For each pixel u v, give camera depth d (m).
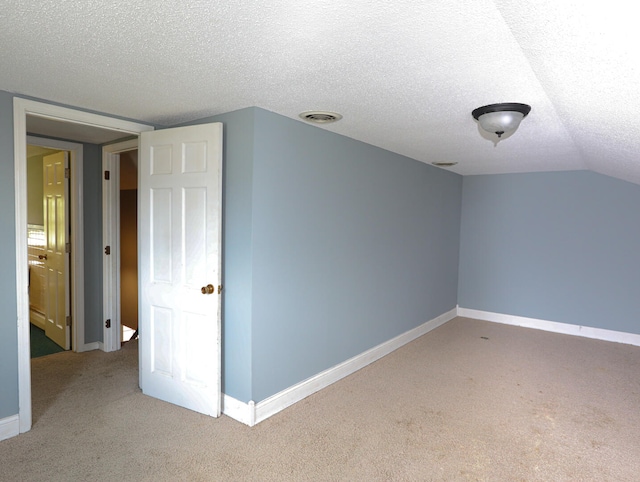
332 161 3.28
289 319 2.98
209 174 2.72
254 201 2.64
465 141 3.43
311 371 3.23
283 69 1.92
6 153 2.42
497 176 5.50
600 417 2.95
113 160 3.99
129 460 2.30
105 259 4.01
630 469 2.36
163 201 2.95
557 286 5.14
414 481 2.19
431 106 2.45
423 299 4.95
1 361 2.46
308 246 3.10
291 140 2.88
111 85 2.22
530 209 5.28
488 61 1.73
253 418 2.72
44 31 1.56
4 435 2.48
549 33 1.30
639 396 3.31
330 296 3.37
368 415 2.89
